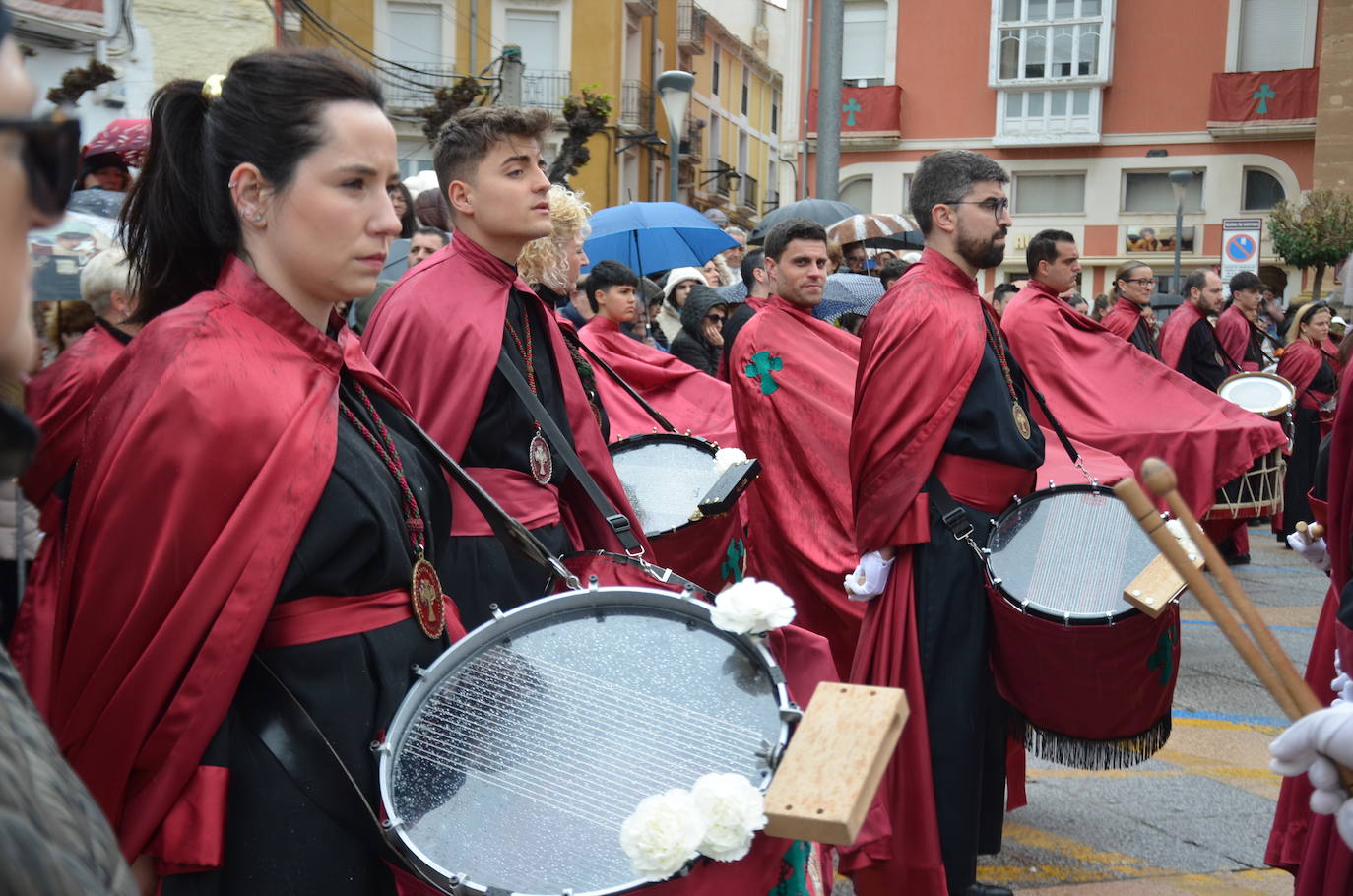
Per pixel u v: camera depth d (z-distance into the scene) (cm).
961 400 384
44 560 269
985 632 378
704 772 206
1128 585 351
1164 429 770
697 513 444
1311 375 1181
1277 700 205
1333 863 291
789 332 580
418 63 3105
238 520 206
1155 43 3491
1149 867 435
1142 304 1117
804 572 547
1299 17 3422
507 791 207
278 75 220
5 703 94
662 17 3716
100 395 214
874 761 184
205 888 204
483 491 254
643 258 1066
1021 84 3522
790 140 3553
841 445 555
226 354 212
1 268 91
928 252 403
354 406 239
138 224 239
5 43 94
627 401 632
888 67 3616
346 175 221
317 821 211
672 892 188
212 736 205
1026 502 402
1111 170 3553
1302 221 2389
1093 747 372
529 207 348
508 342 349
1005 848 451
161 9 952
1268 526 1357
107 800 201
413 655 229
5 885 82
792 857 243
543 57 3234
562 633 240
